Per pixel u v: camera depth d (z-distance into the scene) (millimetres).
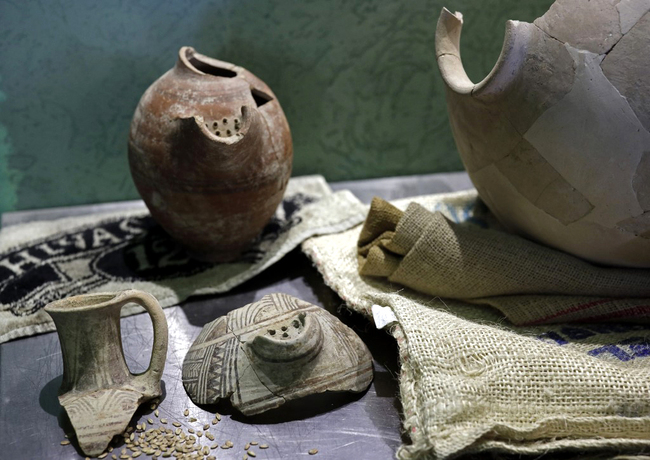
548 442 1199
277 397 1317
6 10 1830
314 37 2090
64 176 2166
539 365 1261
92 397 1289
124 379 1337
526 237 1651
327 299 1726
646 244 1398
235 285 1756
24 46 1900
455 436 1156
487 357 1270
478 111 1426
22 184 2146
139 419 1336
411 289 1654
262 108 1657
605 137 1265
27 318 1622
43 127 2055
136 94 2064
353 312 1658
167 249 1914
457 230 1568
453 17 1552
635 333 1479
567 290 1528
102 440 1235
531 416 1224
